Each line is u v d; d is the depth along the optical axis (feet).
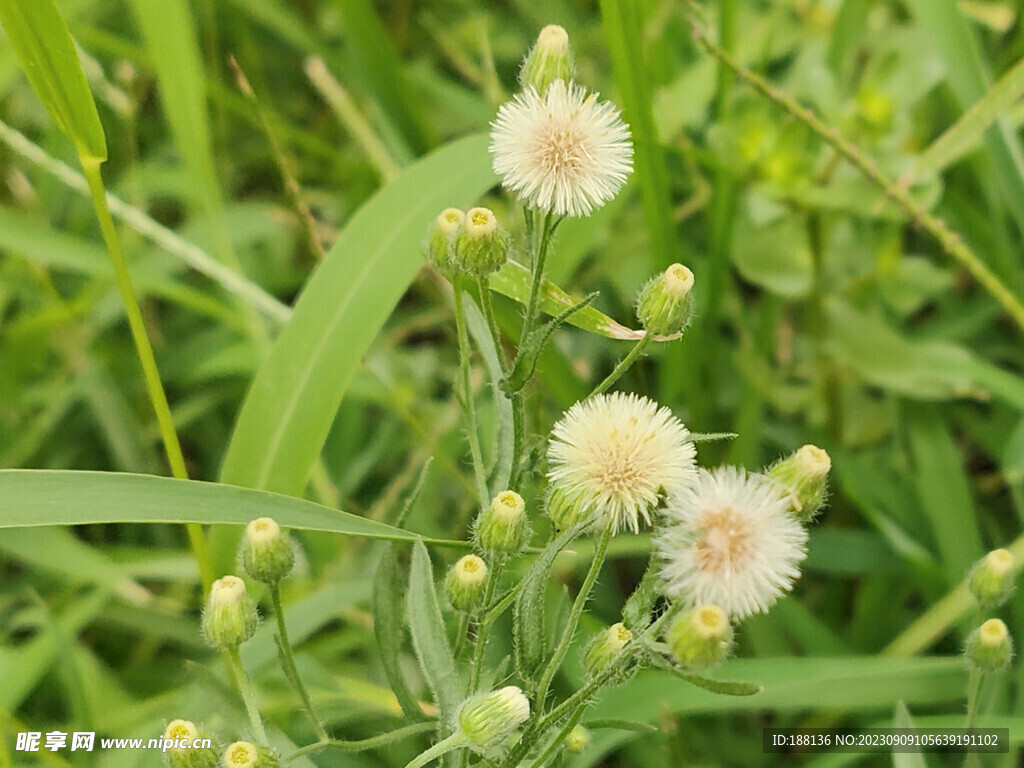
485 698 0.45
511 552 0.49
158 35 0.75
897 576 0.84
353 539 0.81
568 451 0.45
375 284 0.65
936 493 0.83
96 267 0.82
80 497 0.53
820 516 0.92
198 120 0.78
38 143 0.99
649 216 0.79
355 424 0.92
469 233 0.49
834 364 0.90
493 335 0.51
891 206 0.84
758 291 1.05
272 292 1.00
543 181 0.47
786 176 0.84
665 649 0.43
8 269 0.95
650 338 0.49
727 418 0.95
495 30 1.10
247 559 0.50
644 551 0.78
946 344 0.87
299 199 0.77
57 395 0.90
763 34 1.00
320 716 0.69
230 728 0.63
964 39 0.77
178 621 0.79
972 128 0.77
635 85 0.73
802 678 0.67
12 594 0.82
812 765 0.71
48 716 0.79
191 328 1.00
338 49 1.12
